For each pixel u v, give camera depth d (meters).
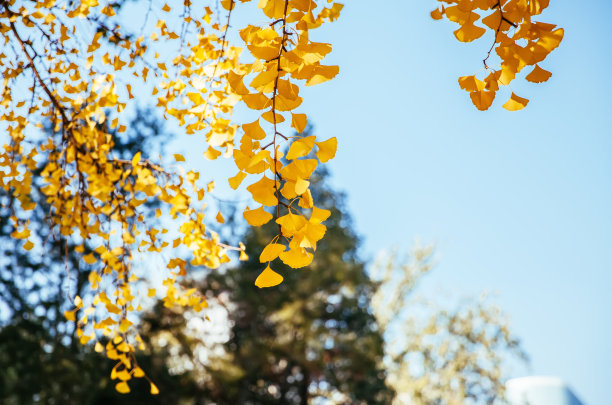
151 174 2.39
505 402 18.11
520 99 1.39
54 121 2.45
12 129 2.35
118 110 2.28
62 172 2.36
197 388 10.10
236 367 9.89
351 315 12.63
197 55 2.11
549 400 18.20
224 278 10.95
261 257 1.31
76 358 7.47
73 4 2.22
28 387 6.91
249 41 1.33
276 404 11.68
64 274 6.72
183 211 2.34
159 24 2.25
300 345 10.49
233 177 1.35
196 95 1.97
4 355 7.02
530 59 1.35
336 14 1.64
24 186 2.41
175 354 9.93
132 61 2.29
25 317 7.18
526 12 1.31
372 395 13.13
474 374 18.52
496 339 18.36
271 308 11.18
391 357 17.34
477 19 1.35
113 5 2.26
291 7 1.32
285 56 1.24
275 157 1.30
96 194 2.32
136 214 2.46
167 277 2.47
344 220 13.65
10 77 2.27
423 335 18.34
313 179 12.95
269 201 1.29
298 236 1.30
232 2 1.71
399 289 17.83
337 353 11.52
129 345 2.37
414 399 16.78
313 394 12.24
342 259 11.97
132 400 8.52
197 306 2.54
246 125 1.29
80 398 7.25
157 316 9.33
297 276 11.33
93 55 2.23
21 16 2.12
